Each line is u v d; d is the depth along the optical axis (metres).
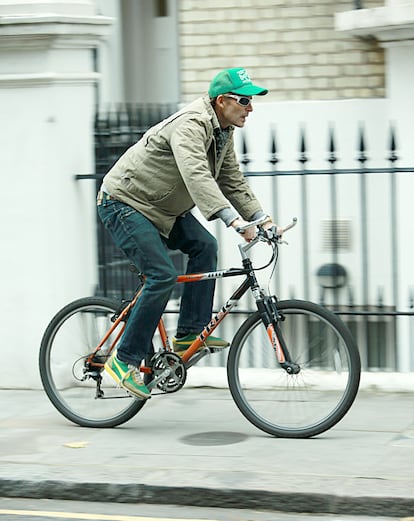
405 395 17.06
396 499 11.91
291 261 20.86
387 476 12.66
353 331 20.59
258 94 14.27
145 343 14.84
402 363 19.09
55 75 17.50
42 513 12.55
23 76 17.58
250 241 14.45
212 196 14.07
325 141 20.64
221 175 15.30
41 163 17.77
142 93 24.88
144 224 14.73
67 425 15.89
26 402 17.44
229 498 12.45
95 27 17.83
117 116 18.52
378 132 20.31
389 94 18.52
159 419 16.09
